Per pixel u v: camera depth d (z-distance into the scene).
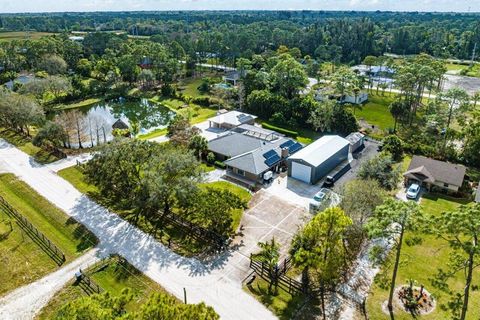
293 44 162.38
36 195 47.25
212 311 20.66
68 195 47.50
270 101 78.62
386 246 37.00
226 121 72.00
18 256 36.50
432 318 29.19
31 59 124.50
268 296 31.48
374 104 87.25
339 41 158.62
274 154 55.38
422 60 90.50
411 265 35.19
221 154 58.03
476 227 21.25
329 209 30.97
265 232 40.12
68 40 142.00
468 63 143.75
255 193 48.62
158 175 40.16
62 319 19.75
